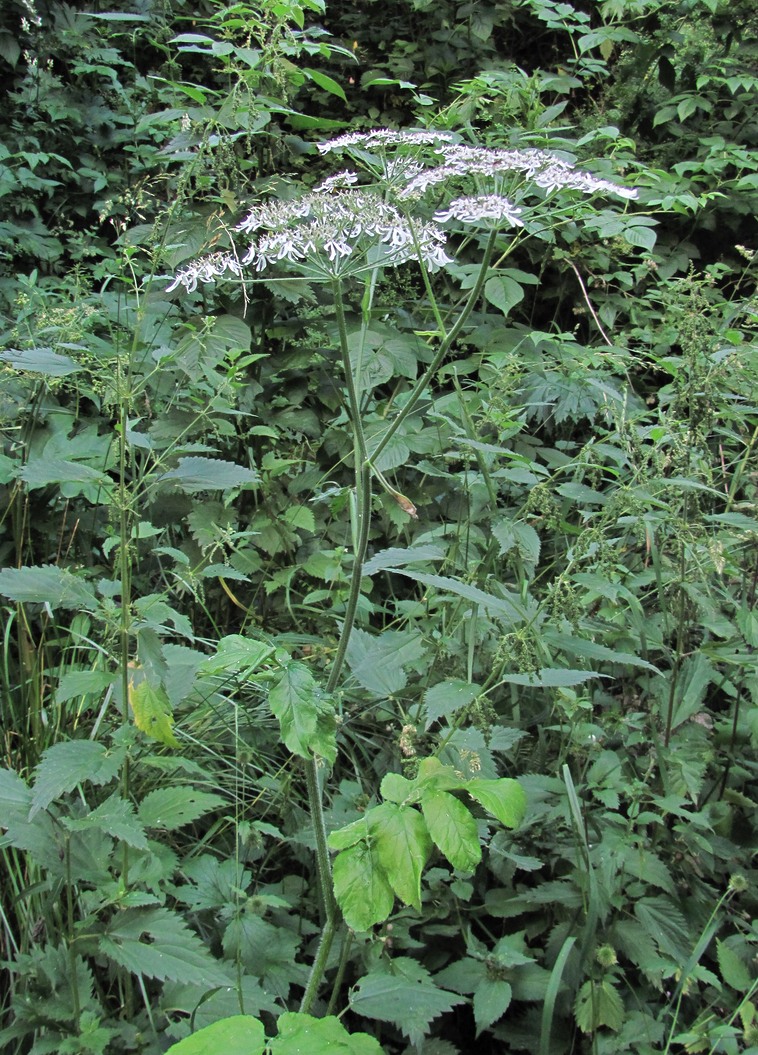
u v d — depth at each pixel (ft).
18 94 16.52
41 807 4.63
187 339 8.33
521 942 6.35
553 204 10.04
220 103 10.17
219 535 8.45
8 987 6.06
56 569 5.40
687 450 7.14
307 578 10.05
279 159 10.72
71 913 5.01
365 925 3.63
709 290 11.21
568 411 10.22
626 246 12.22
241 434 9.95
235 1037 3.22
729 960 6.01
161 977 4.72
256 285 9.82
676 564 7.72
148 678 4.91
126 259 6.79
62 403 10.46
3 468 8.56
